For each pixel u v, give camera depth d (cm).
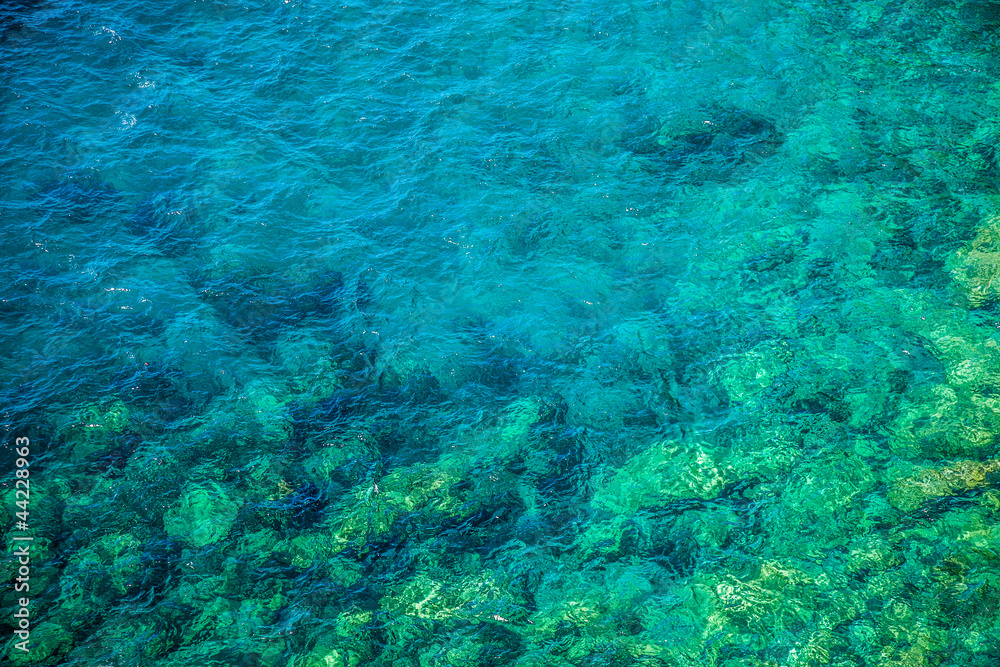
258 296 2347
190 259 2419
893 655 1603
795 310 2275
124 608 1728
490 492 1958
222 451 2017
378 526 1889
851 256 2377
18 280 2311
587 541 1861
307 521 1895
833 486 1898
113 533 1850
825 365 2139
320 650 1675
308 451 2028
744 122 2755
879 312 2236
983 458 1897
